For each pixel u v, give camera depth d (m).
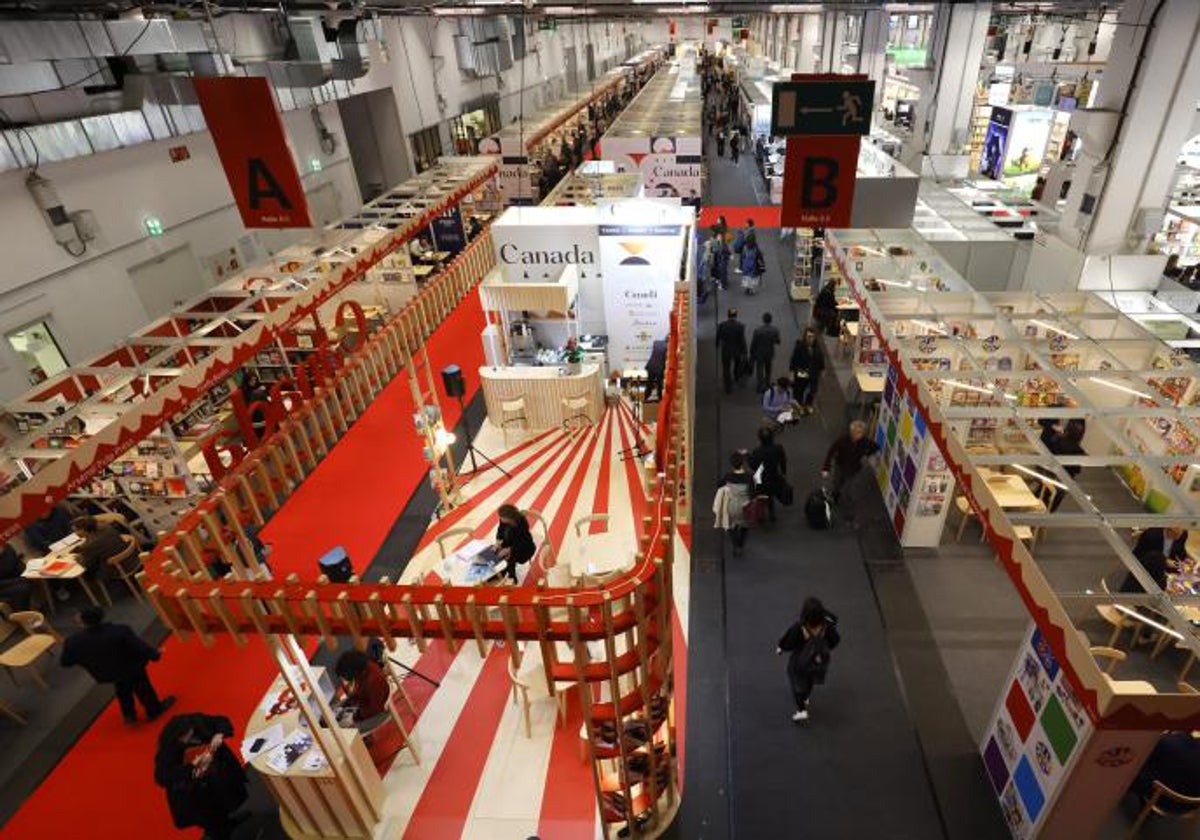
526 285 10.07
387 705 5.38
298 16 11.80
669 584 4.32
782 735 5.91
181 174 12.96
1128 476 8.54
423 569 7.38
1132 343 7.68
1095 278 10.02
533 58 32.62
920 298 8.89
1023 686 4.90
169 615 4.09
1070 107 19.55
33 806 5.57
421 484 9.32
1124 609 6.02
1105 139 9.51
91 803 5.56
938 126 16.67
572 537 7.94
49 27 7.90
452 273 14.69
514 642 3.97
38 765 5.88
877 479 9.03
